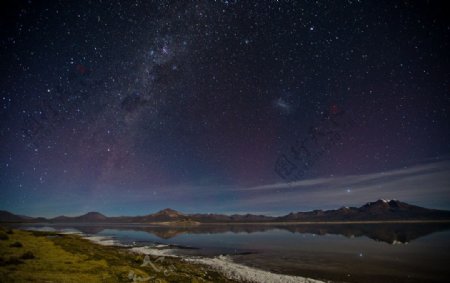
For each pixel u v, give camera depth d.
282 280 27.69
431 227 152.38
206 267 34.56
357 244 63.50
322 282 27.05
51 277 17.25
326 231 134.25
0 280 15.44
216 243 70.25
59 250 28.80
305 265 36.38
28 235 41.78
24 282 15.63
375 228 156.88
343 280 27.95
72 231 125.75
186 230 163.62
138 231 142.12
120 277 19.34
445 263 36.88
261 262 38.94
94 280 17.69
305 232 127.75
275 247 59.47
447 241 66.81
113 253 36.09
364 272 31.73
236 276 29.31
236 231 149.38
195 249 55.66
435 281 27.72
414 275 30.19
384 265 35.94
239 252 50.91
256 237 94.88
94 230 144.50
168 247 59.47
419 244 61.03
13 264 19.92
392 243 64.38
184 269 30.30
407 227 160.00
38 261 21.83
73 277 17.77
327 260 40.53
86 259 25.11
